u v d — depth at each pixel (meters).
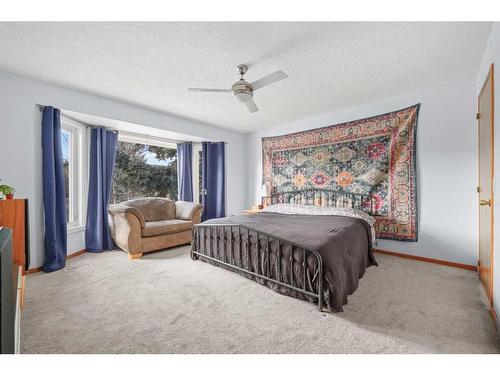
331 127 3.69
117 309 1.80
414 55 2.08
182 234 3.63
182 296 2.01
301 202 4.07
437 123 2.78
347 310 1.76
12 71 2.38
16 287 1.34
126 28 1.70
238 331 1.52
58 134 2.74
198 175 4.97
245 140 5.15
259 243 2.19
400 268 2.63
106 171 3.55
